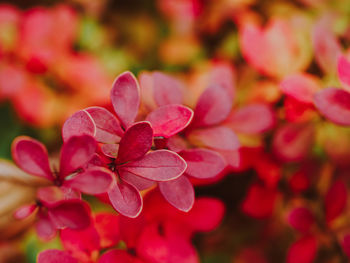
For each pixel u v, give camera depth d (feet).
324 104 0.82
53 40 1.17
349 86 0.83
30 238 0.99
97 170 0.72
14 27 1.16
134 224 0.82
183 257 0.83
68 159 0.72
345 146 0.99
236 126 0.92
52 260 0.78
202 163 0.79
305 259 0.92
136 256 0.82
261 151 0.97
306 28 1.07
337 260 0.95
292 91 0.88
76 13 1.35
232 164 0.84
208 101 0.85
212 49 1.34
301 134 0.95
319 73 0.96
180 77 1.15
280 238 1.06
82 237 0.81
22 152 0.73
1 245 0.96
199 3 1.29
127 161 0.76
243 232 1.06
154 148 0.79
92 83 1.17
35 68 1.14
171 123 0.78
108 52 1.35
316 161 1.04
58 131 1.14
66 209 0.73
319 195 1.00
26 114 1.14
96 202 0.95
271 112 0.93
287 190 1.02
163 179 0.75
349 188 1.01
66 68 1.16
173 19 1.40
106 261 0.81
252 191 0.98
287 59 0.95
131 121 0.78
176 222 0.85
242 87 1.09
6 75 1.13
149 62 1.37
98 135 0.77
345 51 1.07
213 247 1.06
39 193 0.73
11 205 0.76
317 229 0.95
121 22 1.44
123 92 0.78
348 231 0.95
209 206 0.86
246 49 0.95
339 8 1.16
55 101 1.15
